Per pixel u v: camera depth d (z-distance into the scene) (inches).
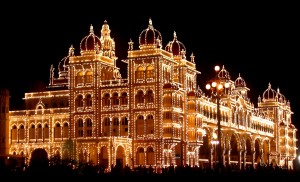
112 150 4050.2
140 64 4271.7
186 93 4530.0
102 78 4485.7
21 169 1972.2
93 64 4421.8
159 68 4195.4
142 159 4188.0
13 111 4756.4
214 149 5059.1
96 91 4397.1
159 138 4124.0
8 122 4650.6
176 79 4576.8
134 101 4261.8
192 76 4785.9
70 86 4493.1
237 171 2425.0
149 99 4217.5
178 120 4293.8
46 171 1930.4
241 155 5693.9
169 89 4185.5
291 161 6860.2
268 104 6638.8
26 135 4677.7
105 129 4360.2
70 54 4520.2
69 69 4507.9
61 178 1919.3
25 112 4719.5
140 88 4244.6
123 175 2086.6
